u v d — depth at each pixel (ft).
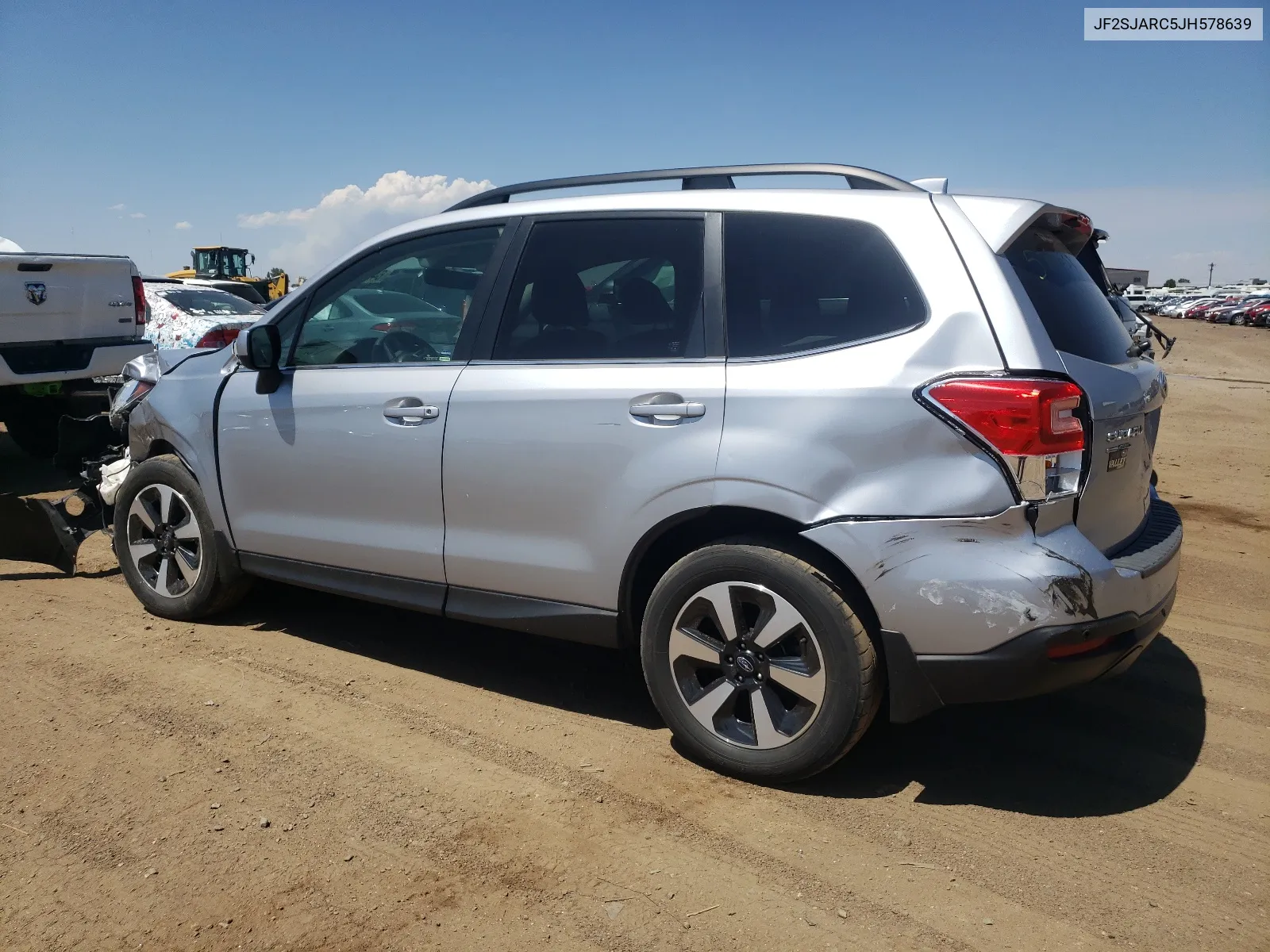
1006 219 9.80
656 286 10.93
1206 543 20.54
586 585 11.08
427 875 8.85
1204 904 8.43
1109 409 9.68
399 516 12.48
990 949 7.88
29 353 25.04
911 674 9.41
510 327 11.77
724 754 10.47
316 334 13.57
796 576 9.68
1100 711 12.37
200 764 10.87
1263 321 189.98
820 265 10.16
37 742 11.36
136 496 15.51
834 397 9.56
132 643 14.52
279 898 8.52
